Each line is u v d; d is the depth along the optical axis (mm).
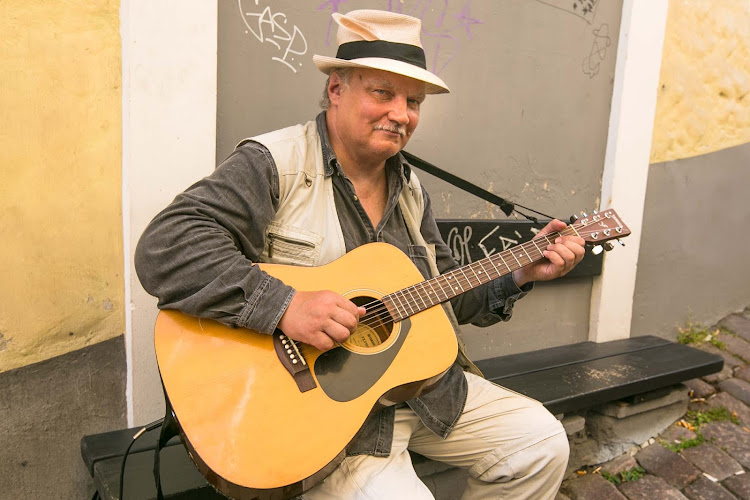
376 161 1703
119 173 1909
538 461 1687
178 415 1339
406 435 1697
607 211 1845
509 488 1741
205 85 1989
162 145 1934
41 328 1788
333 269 1624
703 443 2881
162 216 1462
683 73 3369
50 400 1835
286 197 1618
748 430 2975
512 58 2770
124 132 1883
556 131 2975
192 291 1419
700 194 3641
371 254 1682
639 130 3166
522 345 3051
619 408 2775
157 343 1425
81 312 1875
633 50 3053
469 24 2619
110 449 1812
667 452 2826
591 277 3236
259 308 1422
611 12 3021
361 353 1520
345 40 1641
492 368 2762
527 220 2906
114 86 1853
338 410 1421
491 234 2766
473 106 2703
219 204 1485
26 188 1713
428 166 2057
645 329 3557
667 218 3502
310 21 2260
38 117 1712
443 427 1724
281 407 1389
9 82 1648
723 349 3635
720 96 3596
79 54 1765
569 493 2584
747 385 3287
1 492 1756
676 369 2848
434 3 2514
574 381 2621
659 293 3572
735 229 3889
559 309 3156
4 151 1661
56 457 1870
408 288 1656
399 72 1518
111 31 1822
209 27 1963
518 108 2834
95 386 1941
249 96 2178
